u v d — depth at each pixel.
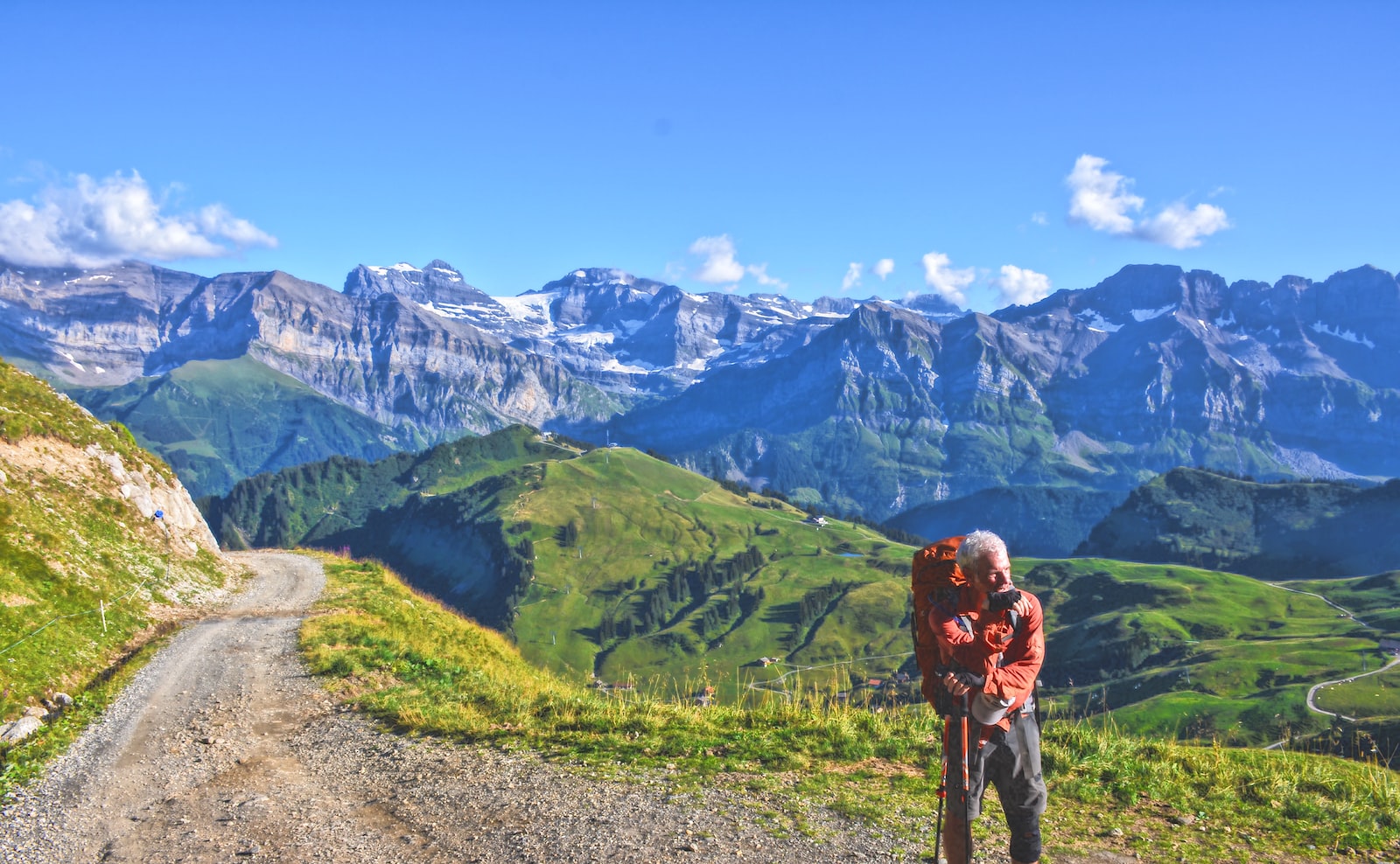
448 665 22.05
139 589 34.28
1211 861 7.60
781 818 8.83
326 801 10.96
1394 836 8.15
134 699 19.50
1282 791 9.38
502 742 13.11
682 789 10.02
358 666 21.52
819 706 13.27
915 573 5.82
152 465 50.41
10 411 41.38
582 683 18.05
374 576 48.59
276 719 16.94
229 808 11.06
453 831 9.25
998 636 5.34
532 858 8.16
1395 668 160.12
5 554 29.20
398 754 13.13
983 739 5.55
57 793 12.52
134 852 9.70
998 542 5.40
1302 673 164.50
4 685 19.64
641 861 7.81
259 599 39.41
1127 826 8.59
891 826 8.43
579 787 10.37
